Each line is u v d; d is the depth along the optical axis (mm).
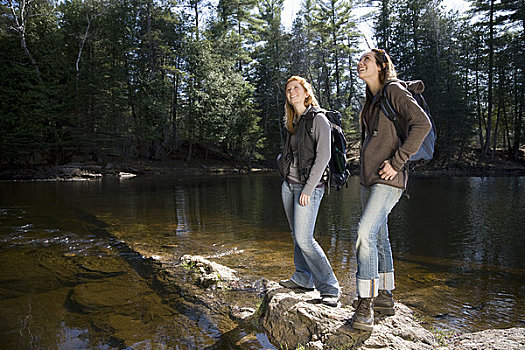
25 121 23266
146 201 10273
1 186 15594
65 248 4871
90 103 25359
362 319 2064
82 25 26688
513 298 3113
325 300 2521
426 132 1872
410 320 2428
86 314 2693
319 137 2416
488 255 4598
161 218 7426
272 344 2258
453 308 2900
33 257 4402
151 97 27219
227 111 29141
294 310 2342
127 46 26781
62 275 3678
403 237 5684
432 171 25766
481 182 17031
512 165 28516
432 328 2494
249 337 2348
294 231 2590
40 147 23859
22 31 23969
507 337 2080
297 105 2557
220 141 29781
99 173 22422
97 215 7777
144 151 28766
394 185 2021
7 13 24797
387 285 2377
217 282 3371
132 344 2230
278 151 35531
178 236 5688
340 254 4641
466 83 30859
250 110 31109
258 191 13281
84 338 2305
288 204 2691
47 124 25000
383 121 2072
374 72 2188
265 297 2676
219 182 18062
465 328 2529
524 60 28172
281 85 33812
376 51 2193
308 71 33281
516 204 9461
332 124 2510
